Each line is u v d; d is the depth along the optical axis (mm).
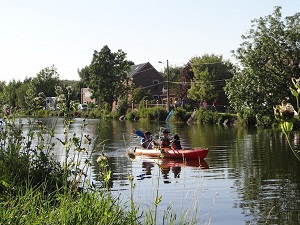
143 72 71750
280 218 8633
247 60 34781
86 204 4867
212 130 32938
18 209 4777
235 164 15680
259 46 35031
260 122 34969
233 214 8938
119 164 15867
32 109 7574
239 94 35312
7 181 6250
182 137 27438
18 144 7246
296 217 8648
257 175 13336
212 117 41938
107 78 68562
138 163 16219
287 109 2473
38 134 7383
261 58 34750
